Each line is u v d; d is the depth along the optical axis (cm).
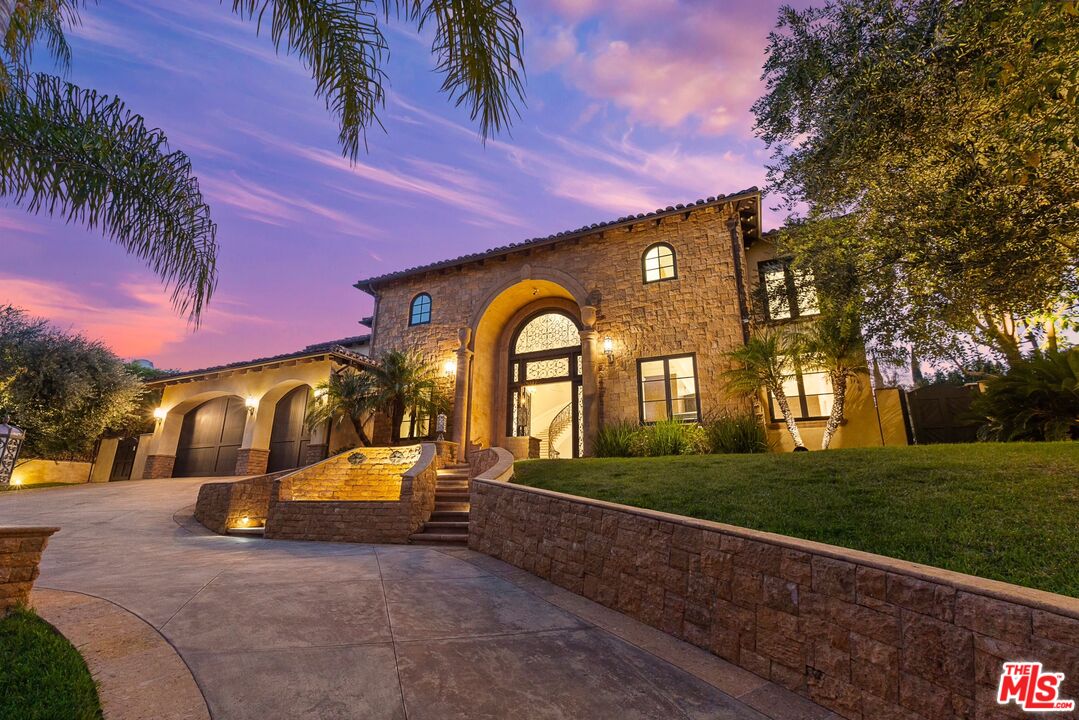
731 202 1404
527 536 627
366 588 500
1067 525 388
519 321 1772
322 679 294
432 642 362
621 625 420
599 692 296
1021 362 838
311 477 1096
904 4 592
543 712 269
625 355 1430
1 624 343
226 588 480
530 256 1650
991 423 886
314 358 1636
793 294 1145
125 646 325
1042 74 435
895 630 268
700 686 311
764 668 327
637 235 1522
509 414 1680
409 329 1769
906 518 455
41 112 409
